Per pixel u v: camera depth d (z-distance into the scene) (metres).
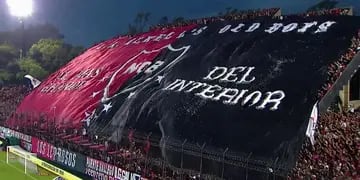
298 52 32.84
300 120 25.27
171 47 45.53
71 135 37.88
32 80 67.31
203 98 32.25
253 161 24.03
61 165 34.25
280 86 29.58
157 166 27.91
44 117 47.09
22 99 63.03
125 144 32.50
